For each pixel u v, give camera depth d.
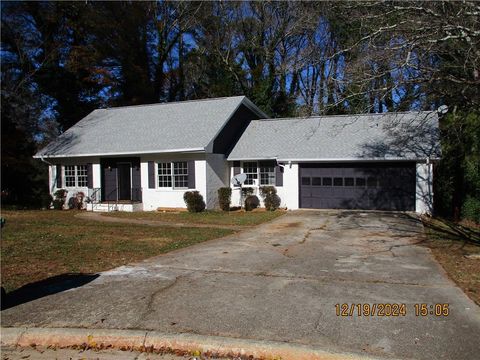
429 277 6.83
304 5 27.75
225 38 35.16
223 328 4.71
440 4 8.59
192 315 5.12
